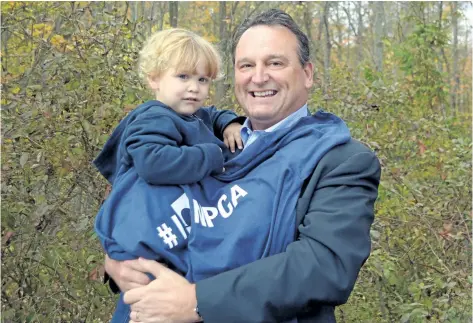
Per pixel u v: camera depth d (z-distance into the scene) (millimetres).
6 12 4098
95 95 3656
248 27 2357
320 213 1856
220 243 1923
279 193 1935
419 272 4309
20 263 3424
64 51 3863
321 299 1758
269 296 1748
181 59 2275
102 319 3500
